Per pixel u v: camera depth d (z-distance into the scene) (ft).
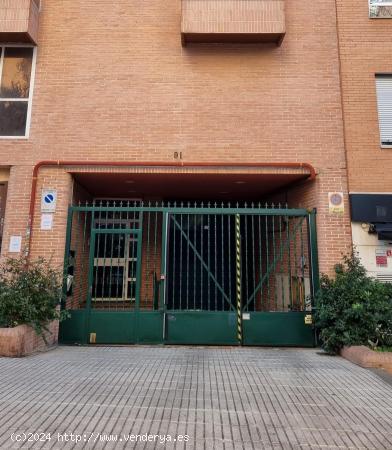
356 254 22.84
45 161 23.88
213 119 24.56
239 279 23.58
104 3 26.21
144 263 30.19
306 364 18.19
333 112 24.64
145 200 33.19
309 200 24.90
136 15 26.03
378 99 24.99
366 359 17.62
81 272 27.14
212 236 30.73
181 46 25.52
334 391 14.20
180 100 24.80
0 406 12.11
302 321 22.84
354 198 23.39
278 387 14.58
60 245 23.30
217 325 22.90
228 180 26.22
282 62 25.31
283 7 24.57
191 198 33.45
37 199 23.71
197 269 30.22
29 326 19.80
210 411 12.10
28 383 14.48
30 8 24.75
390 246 22.89
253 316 22.94
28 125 24.52
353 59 25.21
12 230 23.32
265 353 20.72
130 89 24.95
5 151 24.17
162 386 14.46
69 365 17.35
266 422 11.35
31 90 24.94
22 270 21.21
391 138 24.61
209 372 16.52
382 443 10.18
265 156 24.12
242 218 31.22
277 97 24.85
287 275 26.35
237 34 24.35
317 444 10.08
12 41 25.34
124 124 24.50
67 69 25.25
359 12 25.80
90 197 31.35
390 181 23.65
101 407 12.23
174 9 26.12
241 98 24.84
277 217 28.68
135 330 22.89
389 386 14.84
